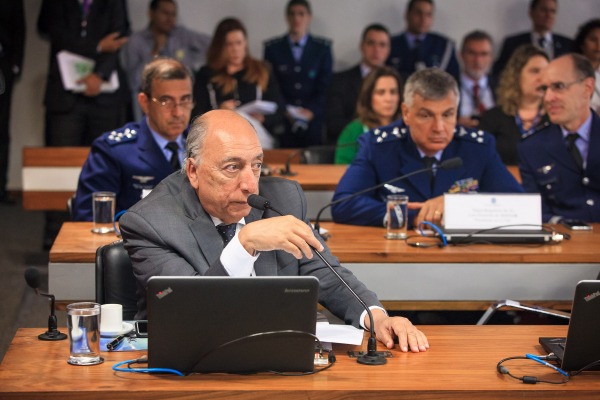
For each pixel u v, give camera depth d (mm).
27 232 9344
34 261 8078
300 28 10258
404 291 4312
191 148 3240
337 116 10047
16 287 7176
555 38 10719
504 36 10930
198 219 3285
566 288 4348
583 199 5508
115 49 9328
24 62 10984
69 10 9234
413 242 4500
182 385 2652
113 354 2943
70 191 7637
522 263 4312
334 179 6508
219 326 2699
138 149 5273
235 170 3176
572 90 5465
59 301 4289
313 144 10289
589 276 4348
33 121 11133
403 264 4297
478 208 4574
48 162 7609
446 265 4305
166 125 5227
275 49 10297
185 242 3254
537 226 4574
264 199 3098
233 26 9203
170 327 2695
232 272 2955
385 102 7406
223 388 2629
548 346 3037
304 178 6559
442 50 10578
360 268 4301
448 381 2738
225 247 3002
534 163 5645
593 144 5496
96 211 4691
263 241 2916
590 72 5496
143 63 10133
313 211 6379
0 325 6207
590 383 2750
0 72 10352
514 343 3152
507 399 2674
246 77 9305
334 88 10102
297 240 2893
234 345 2711
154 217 3289
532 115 8102
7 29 10297
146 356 2896
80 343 2844
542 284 4332
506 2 10891
